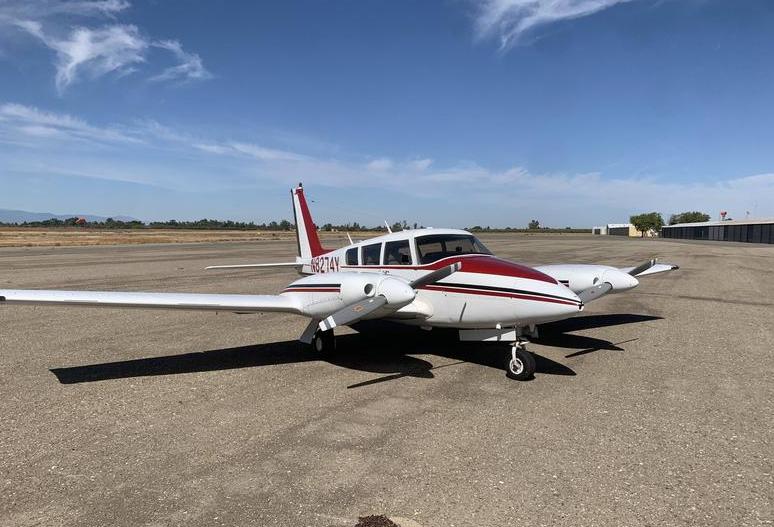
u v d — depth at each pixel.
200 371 6.36
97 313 10.72
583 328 9.06
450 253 6.98
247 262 23.86
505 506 3.17
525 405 5.05
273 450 4.03
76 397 5.36
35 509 3.17
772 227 53.16
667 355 7.07
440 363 6.74
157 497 3.31
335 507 3.17
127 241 56.66
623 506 3.16
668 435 4.27
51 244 47.38
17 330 8.92
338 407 5.04
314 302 6.59
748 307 11.22
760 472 3.61
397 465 3.75
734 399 5.20
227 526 2.97
